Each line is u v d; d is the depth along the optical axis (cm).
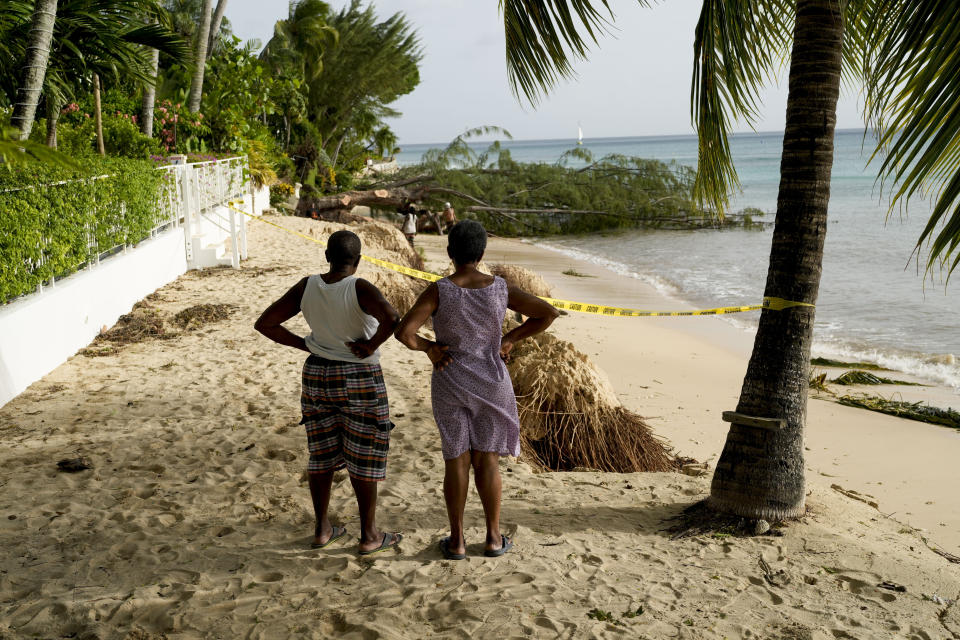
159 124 1720
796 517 429
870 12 524
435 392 368
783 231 416
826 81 400
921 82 373
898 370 1112
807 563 384
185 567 369
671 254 2564
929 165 366
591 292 1797
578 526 428
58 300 742
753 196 5125
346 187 3428
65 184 753
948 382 1041
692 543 407
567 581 360
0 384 621
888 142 392
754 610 336
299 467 512
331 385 361
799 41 403
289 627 317
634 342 1241
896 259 2200
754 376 429
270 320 369
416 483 489
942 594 355
